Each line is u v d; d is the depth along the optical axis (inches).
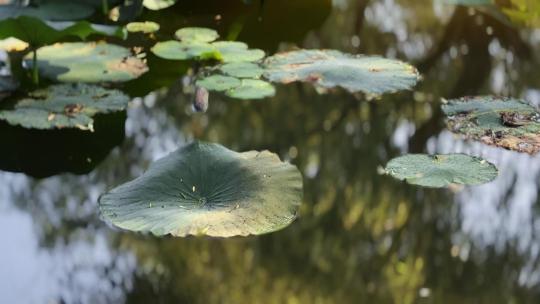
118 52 105.3
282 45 112.0
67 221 71.8
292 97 100.4
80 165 80.5
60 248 68.6
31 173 79.0
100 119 89.4
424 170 77.4
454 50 113.3
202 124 92.4
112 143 85.0
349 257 70.7
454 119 88.5
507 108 90.0
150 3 119.8
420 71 105.8
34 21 90.0
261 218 67.1
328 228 73.9
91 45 107.4
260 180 72.4
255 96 91.7
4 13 111.4
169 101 96.0
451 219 77.4
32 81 95.7
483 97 93.6
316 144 90.4
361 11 127.2
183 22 117.9
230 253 68.5
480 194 77.9
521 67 108.2
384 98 98.0
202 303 62.6
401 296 65.1
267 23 118.9
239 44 109.2
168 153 82.9
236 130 92.0
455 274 69.0
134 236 69.2
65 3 118.7
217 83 95.4
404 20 125.0
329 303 63.7
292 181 72.9
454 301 64.7
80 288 64.1
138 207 68.9
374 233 74.2
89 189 75.9
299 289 65.3
